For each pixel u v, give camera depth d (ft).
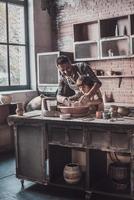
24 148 14.65
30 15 26.40
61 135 13.64
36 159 14.30
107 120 13.14
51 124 13.79
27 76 26.71
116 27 23.38
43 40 27.07
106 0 24.43
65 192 14.11
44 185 14.97
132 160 12.19
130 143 12.12
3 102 21.94
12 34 25.63
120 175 13.10
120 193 12.76
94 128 12.75
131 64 23.38
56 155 14.57
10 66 25.46
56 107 14.76
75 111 14.07
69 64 14.75
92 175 13.53
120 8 23.81
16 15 25.89
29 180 14.61
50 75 24.89
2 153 21.30
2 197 13.56
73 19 26.37
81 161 14.98
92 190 13.12
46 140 13.99
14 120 14.75
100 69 24.86
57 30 27.37
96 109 14.87
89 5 25.36
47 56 24.94
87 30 25.45
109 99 24.40
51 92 25.21
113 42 23.85
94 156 13.67
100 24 23.65
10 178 16.08
